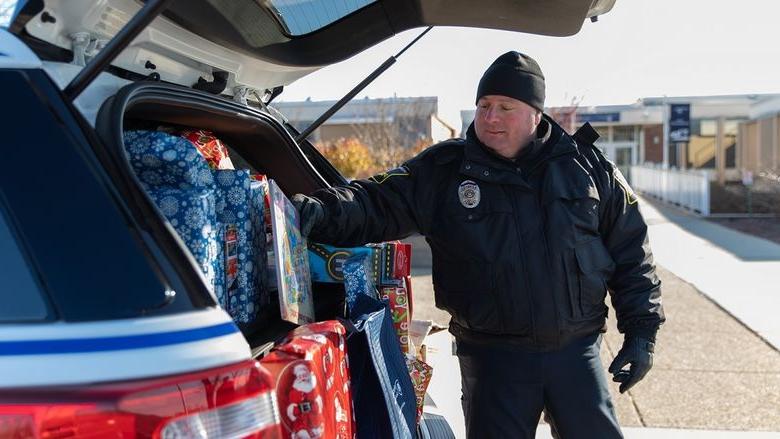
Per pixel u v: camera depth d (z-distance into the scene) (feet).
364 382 6.84
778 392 17.29
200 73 8.38
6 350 4.42
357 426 6.88
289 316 6.83
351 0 9.36
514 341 9.12
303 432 5.27
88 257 4.61
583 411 9.15
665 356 20.20
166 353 4.48
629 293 9.70
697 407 16.49
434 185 9.48
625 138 111.24
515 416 9.14
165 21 6.88
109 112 5.45
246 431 4.65
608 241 9.69
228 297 6.95
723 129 99.76
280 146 9.52
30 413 4.30
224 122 8.25
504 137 8.95
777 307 25.61
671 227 52.75
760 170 73.31
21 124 4.83
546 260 8.95
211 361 4.60
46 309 4.52
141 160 6.36
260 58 9.01
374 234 9.39
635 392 17.48
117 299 4.56
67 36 5.90
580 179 9.13
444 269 9.57
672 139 89.10
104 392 4.30
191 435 4.42
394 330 7.76
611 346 21.06
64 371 4.36
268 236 8.03
